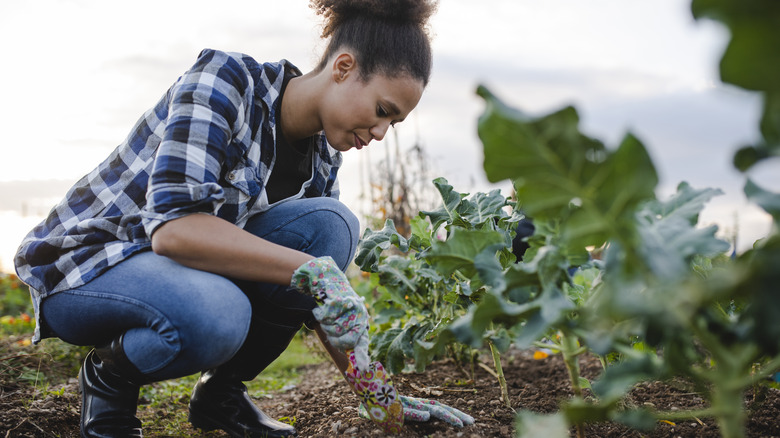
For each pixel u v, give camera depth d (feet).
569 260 3.72
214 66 5.38
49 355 9.50
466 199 6.27
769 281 2.38
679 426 5.40
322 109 5.79
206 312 4.98
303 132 6.15
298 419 6.87
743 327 2.96
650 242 2.92
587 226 2.82
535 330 3.22
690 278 2.77
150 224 4.86
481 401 6.99
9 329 14.23
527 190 2.75
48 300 5.45
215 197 4.91
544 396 7.14
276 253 5.11
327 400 7.51
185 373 5.26
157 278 5.08
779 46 2.09
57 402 7.10
